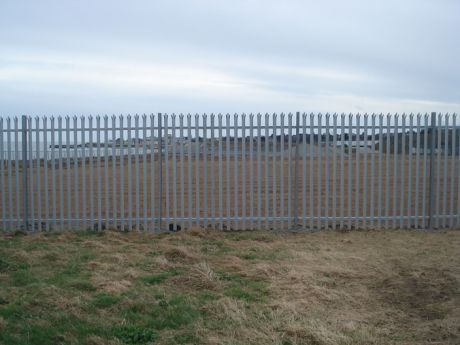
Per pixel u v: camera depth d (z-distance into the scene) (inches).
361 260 286.4
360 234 356.5
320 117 362.6
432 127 365.1
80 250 313.7
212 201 367.2
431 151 366.3
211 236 352.2
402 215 370.6
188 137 365.4
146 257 295.3
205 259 289.9
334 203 368.5
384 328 190.4
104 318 198.2
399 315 204.1
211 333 184.9
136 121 367.6
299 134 364.2
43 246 325.4
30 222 382.6
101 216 377.7
